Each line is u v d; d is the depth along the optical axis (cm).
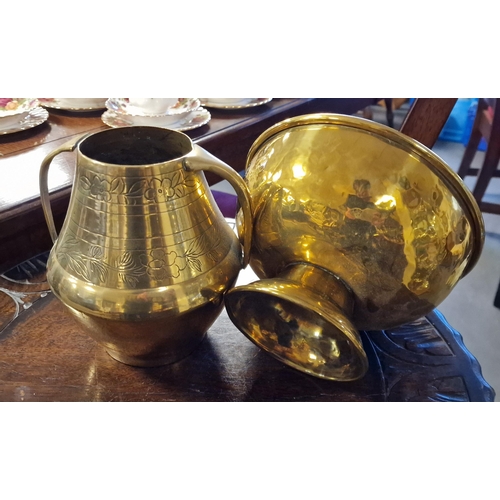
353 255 42
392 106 207
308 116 44
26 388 46
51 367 48
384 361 52
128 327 40
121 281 38
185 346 48
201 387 47
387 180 40
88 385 47
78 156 38
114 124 85
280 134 47
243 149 97
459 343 55
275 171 45
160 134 44
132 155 46
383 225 40
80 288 39
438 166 39
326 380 49
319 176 42
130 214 37
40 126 84
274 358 50
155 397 46
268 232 46
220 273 42
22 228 62
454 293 137
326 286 43
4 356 49
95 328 42
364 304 45
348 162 41
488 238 160
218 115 96
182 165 38
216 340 53
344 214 41
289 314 48
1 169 67
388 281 42
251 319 48
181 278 39
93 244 38
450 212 40
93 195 38
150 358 47
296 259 45
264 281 42
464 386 49
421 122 83
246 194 41
